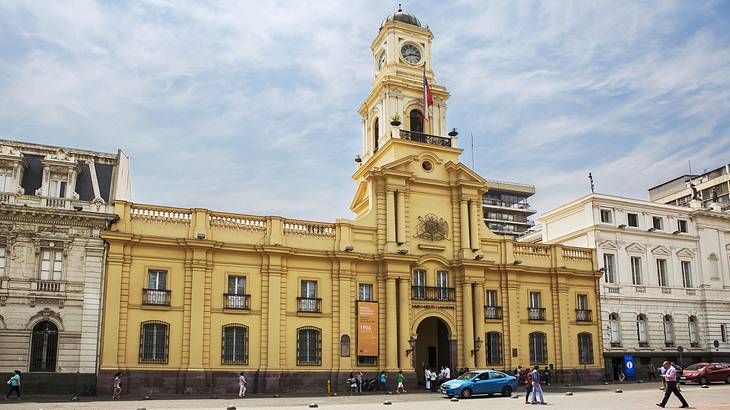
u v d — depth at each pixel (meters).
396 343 40.12
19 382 30.75
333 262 40.16
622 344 48.69
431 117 47.94
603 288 49.03
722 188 87.50
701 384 40.47
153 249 36.00
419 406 27.02
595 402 28.30
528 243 46.25
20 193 33.91
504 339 43.78
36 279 33.09
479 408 25.73
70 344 33.19
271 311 37.78
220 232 37.84
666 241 53.03
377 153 45.97
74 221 34.31
